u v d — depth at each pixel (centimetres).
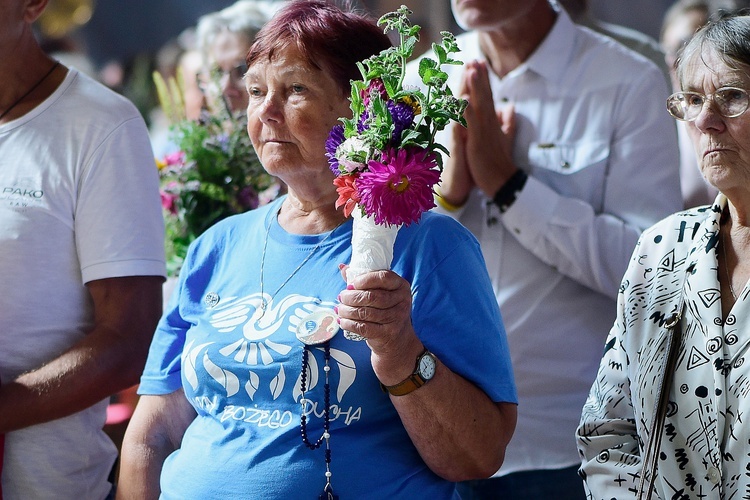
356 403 281
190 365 302
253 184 448
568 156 416
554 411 402
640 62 423
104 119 365
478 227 422
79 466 363
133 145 369
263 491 279
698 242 286
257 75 302
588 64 424
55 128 363
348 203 253
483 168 406
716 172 269
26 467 354
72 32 840
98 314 360
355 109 257
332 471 278
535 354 405
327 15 298
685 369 274
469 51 451
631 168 411
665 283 288
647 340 285
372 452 281
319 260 297
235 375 291
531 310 407
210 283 318
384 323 256
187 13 827
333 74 294
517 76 428
